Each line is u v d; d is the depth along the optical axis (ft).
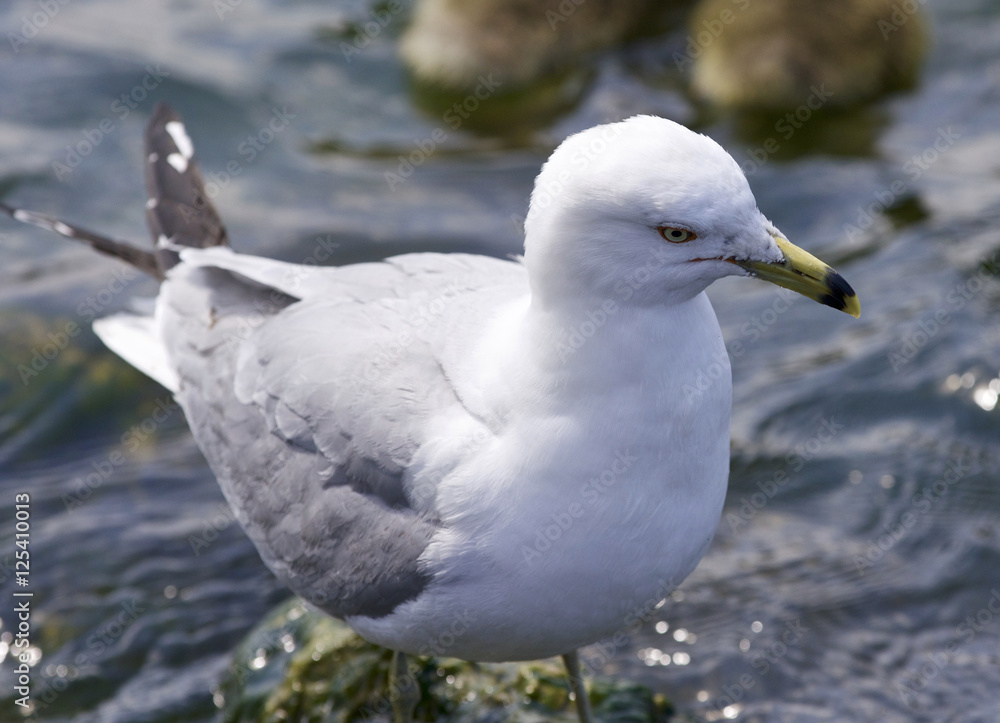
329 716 28.76
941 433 38.04
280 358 26.81
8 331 42.27
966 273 44.24
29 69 55.93
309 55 60.18
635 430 22.12
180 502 37.45
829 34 55.83
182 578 34.71
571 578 23.08
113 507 37.17
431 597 24.06
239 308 29.86
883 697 29.68
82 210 48.44
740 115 55.62
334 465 25.49
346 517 25.25
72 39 58.90
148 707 30.60
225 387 28.63
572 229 21.33
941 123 54.54
